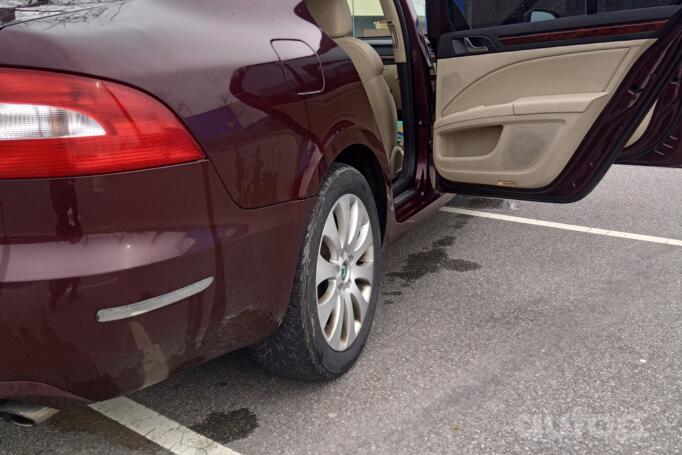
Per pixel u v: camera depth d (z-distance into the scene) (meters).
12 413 1.48
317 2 2.78
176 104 1.49
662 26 2.27
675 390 2.12
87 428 2.00
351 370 2.29
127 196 1.41
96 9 1.52
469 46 2.81
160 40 1.53
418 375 2.24
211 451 1.88
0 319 1.33
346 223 2.17
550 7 2.57
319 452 1.86
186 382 2.24
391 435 1.92
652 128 3.20
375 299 2.42
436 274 3.17
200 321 1.59
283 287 1.85
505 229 3.83
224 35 1.72
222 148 1.59
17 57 1.32
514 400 2.08
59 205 1.34
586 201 4.36
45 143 1.33
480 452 1.84
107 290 1.38
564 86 2.55
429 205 3.10
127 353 1.47
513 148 2.70
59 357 1.39
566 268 3.20
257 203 1.70
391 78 3.67
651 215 4.02
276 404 2.10
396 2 2.98
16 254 1.34
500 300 2.85
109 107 1.38
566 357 2.34
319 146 1.97
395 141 3.31
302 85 1.93
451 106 2.92
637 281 3.01
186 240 1.51
